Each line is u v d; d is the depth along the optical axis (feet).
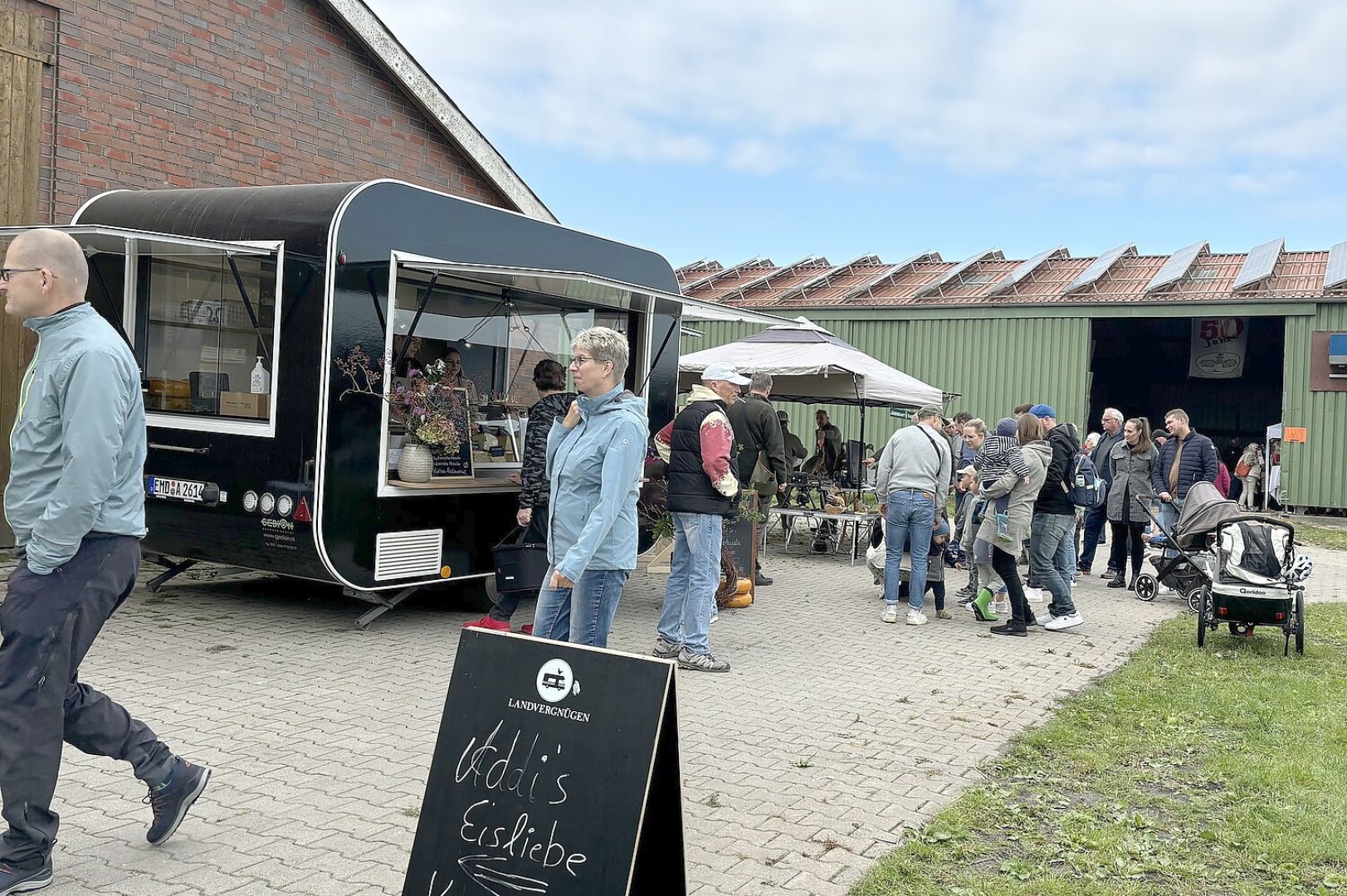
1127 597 33.76
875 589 32.73
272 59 31.99
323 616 24.07
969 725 18.06
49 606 10.41
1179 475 32.78
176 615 23.45
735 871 11.84
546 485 21.89
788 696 19.45
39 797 10.48
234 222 22.34
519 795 9.60
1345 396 68.49
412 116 36.40
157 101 29.19
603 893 9.08
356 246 21.36
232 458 22.08
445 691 18.54
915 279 83.92
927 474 26.89
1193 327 94.58
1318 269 74.64
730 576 27.81
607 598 14.70
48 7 26.86
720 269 95.40
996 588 28.30
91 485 10.18
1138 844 12.96
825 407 75.92
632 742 9.31
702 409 20.98
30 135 26.61
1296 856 12.87
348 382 21.29
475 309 25.14
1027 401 74.38
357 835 12.35
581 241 27.22
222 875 11.12
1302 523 66.03
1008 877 11.94
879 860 12.27
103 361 10.37
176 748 14.96
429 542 23.06
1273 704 20.04
